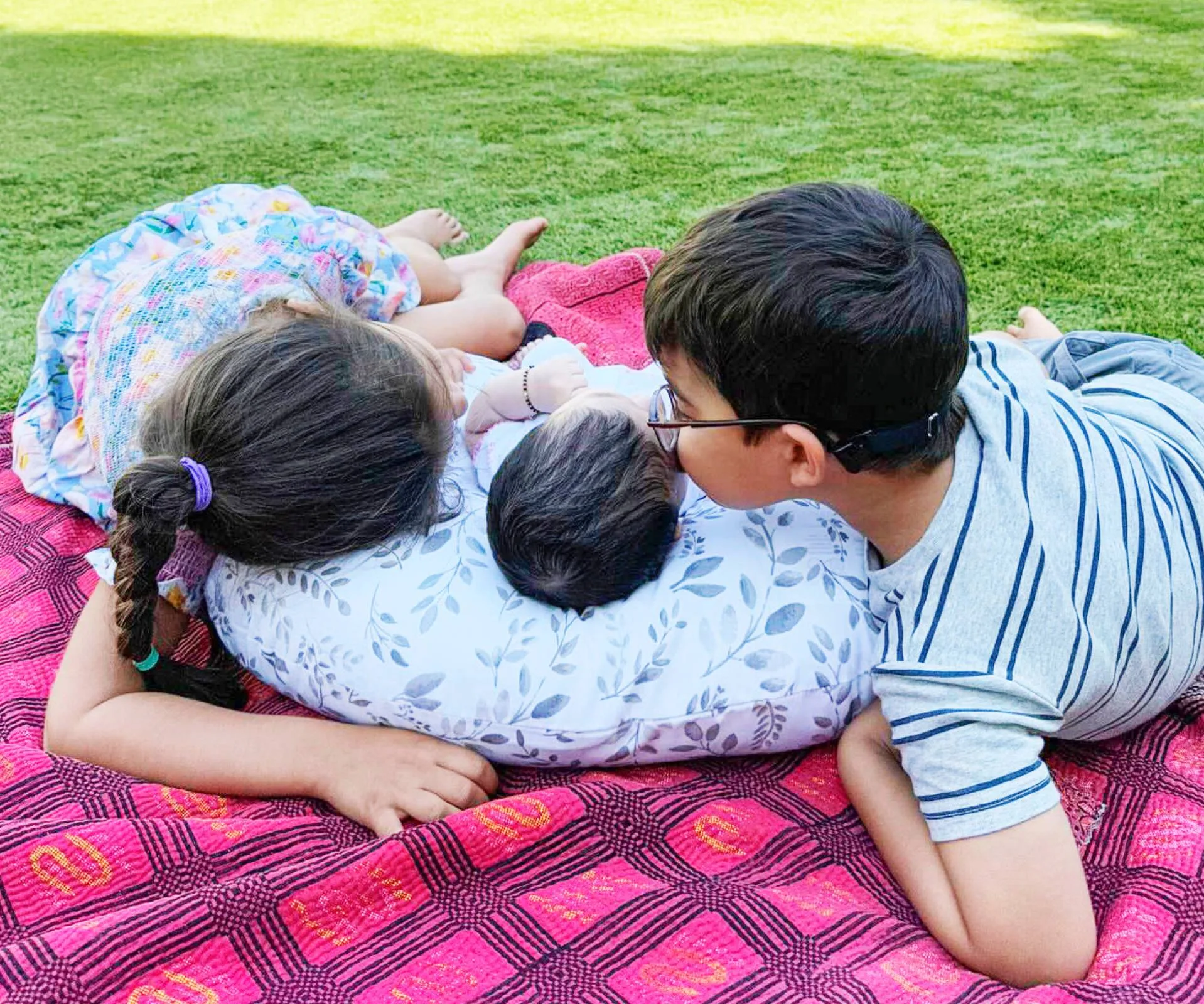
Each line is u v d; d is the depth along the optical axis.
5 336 2.33
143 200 3.05
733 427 1.03
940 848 1.02
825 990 0.92
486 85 4.19
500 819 1.07
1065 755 1.23
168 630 1.34
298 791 1.18
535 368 1.44
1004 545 1.05
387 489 1.19
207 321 1.44
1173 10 5.13
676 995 0.93
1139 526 1.12
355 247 1.76
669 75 4.25
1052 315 2.31
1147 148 3.28
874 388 0.96
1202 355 2.14
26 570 1.58
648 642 1.17
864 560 1.24
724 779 1.22
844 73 4.22
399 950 0.98
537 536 1.14
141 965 0.92
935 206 2.87
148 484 1.07
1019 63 4.28
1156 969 0.95
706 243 1.00
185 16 5.63
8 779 1.16
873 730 1.16
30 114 3.87
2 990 0.88
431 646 1.17
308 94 4.11
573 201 3.00
